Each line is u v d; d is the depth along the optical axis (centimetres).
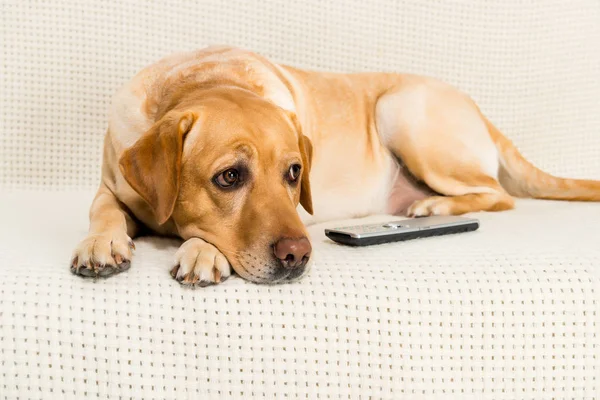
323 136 260
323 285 163
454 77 348
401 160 276
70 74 309
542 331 166
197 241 170
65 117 310
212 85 207
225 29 323
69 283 158
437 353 162
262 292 160
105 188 215
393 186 282
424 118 271
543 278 170
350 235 194
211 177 172
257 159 174
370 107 281
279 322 158
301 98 249
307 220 251
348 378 160
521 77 351
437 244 196
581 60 348
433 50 345
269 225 165
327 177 261
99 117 313
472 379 164
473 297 165
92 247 160
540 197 294
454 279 168
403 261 176
